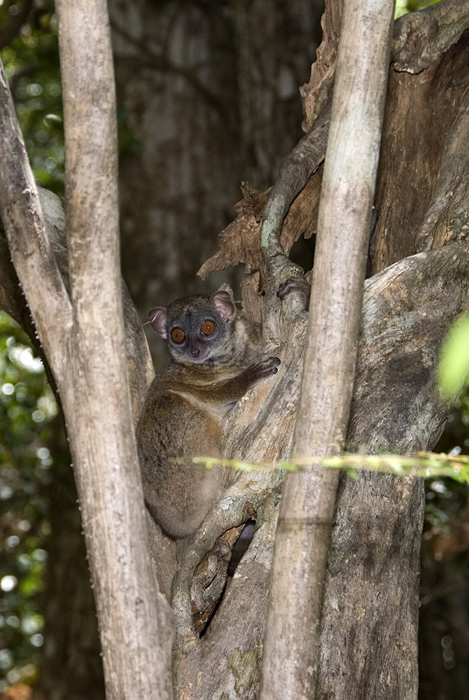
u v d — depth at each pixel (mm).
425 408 8172
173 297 19328
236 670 7078
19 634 23531
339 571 7508
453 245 9078
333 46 11297
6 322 22578
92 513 5523
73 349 5699
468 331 3848
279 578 5492
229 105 20234
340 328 5516
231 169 20000
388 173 11094
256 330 10859
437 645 19781
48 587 20359
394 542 7727
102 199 5555
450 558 18062
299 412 5559
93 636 19625
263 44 17984
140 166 20109
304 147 10648
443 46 10781
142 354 10391
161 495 9539
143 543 5531
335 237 5590
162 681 5449
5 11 21453
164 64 20141
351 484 7746
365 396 8109
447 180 9969
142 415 9961
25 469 22062
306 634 5434
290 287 9133
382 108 5734
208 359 10328
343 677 7160
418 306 8609
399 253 11055
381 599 7531
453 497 16734
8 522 23109
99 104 5559
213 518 7945
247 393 9156
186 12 20703
